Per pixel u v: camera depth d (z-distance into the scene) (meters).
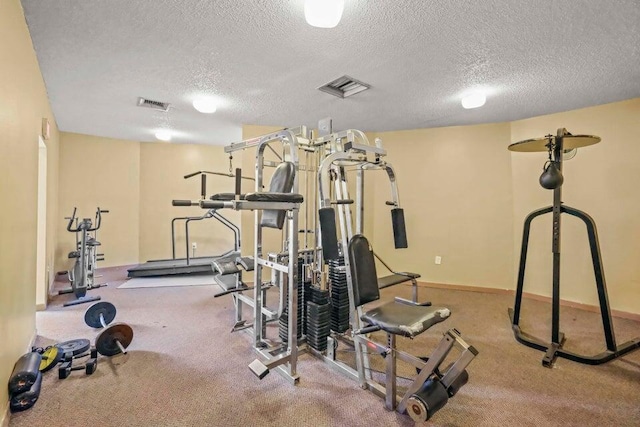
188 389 1.97
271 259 2.36
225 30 2.03
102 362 2.28
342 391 1.96
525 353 2.50
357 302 1.94
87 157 5.12
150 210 5.66
